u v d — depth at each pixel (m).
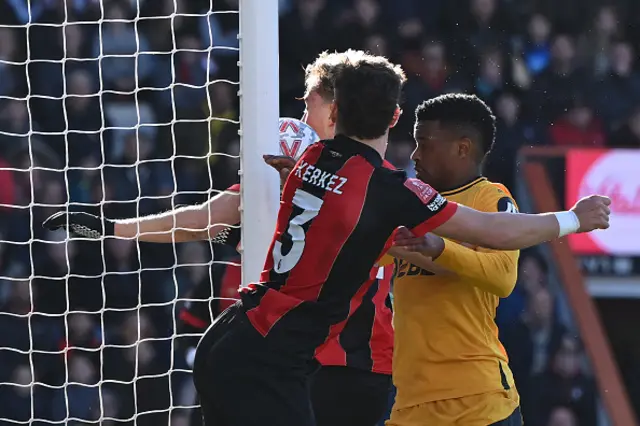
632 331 27.52
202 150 25.56
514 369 24.69
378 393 13.33
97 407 21.59
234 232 13.04
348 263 9.84
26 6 26.98
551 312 24.89
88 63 26.69
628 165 26.31
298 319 9.89
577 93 30.45
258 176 12.23
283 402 9.83
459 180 11.77
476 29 30.72
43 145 25.64
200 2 27.11
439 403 11.40
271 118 12.26
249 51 12.23
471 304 11.48
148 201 24.98
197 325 21.62
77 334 22.53
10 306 22.97
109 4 27.16
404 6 30.55
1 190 24.19
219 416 10.00
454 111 11.67
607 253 26.53
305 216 9.98
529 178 26.17
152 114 26.34
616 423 22.69
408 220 9.88
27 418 21.69
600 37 31.23
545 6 31.19
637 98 30.50
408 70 30.06
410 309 11.74
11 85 26.39
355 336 13.10
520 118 30.08
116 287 22.95
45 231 23.69
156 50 26.98
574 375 24.23
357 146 10.05
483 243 10.08
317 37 30.31
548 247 25.42
